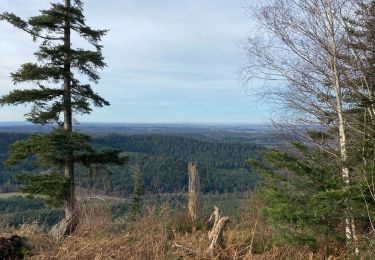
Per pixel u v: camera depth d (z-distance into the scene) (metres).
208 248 6.53
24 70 13.29
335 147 8.63
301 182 7.50
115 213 9.37
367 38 8.02
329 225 7.38
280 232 7.35
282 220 7.17
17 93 13.35
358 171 7.02
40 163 13.60
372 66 8.11
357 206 6.91
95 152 13.48
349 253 6.91
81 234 7.71
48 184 12.24
